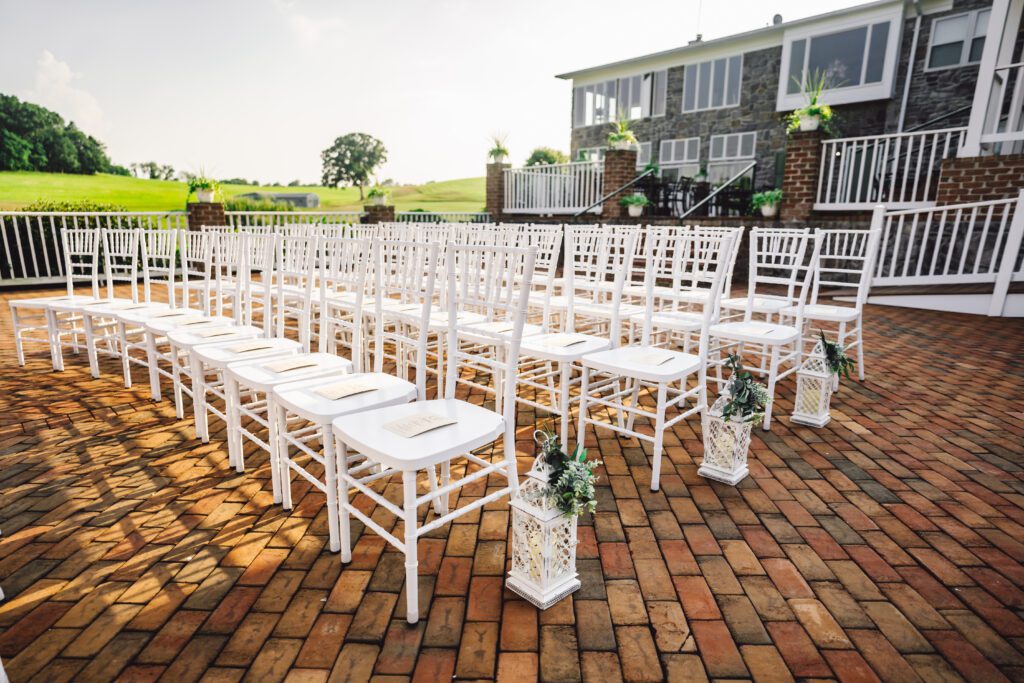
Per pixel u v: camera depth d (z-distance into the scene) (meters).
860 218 8.00
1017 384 3.81
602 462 2.67
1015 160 6.38
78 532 2.04
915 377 3.97
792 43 12.24
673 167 14.52
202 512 2.19
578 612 1.65
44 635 1.53
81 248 4.38
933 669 1.44
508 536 2.05
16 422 3.07
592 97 15.96
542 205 11.99
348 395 2.00
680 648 1.51
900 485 2.43
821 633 1.56
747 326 3.27
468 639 1.54
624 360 2.54
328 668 1.43
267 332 2.93
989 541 2.01
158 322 3.32
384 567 1.86
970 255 6.84
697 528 2.10
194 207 8.18
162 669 1.42
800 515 2.19
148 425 3.05
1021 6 7.16
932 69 10.95
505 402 1.79
